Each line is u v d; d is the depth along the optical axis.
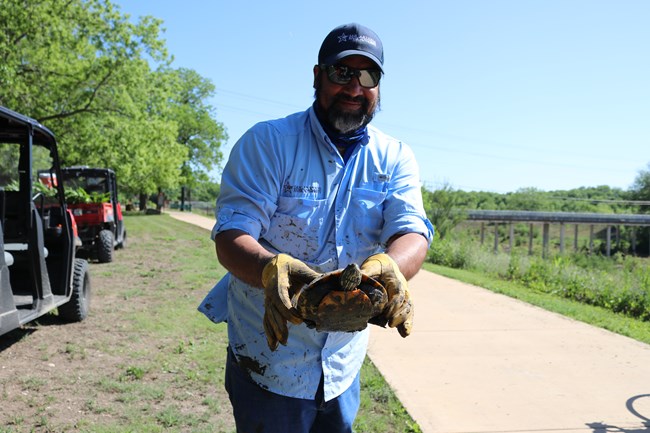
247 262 1.62
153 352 5.54
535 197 95.44
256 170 1.85
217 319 2.21
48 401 4.27
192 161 60.00
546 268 11.63
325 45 1.89
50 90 17.89
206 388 4.62
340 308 1.33
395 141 2.09
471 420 4.06
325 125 1.92
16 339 5.95
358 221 1.94
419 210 1.93
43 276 5.81
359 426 3.85
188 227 26.12
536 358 5.59
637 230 73.44
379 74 1.87
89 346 5.73
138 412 4.12
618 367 5.34
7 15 15.73
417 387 4.71
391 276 1.43
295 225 1.89
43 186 10.13
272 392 1.94
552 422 4.05
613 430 3.94
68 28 17.73
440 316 7.48
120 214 15.02
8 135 6.02
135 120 19.84
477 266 14.51
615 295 9.16
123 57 18.53
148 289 9.01
